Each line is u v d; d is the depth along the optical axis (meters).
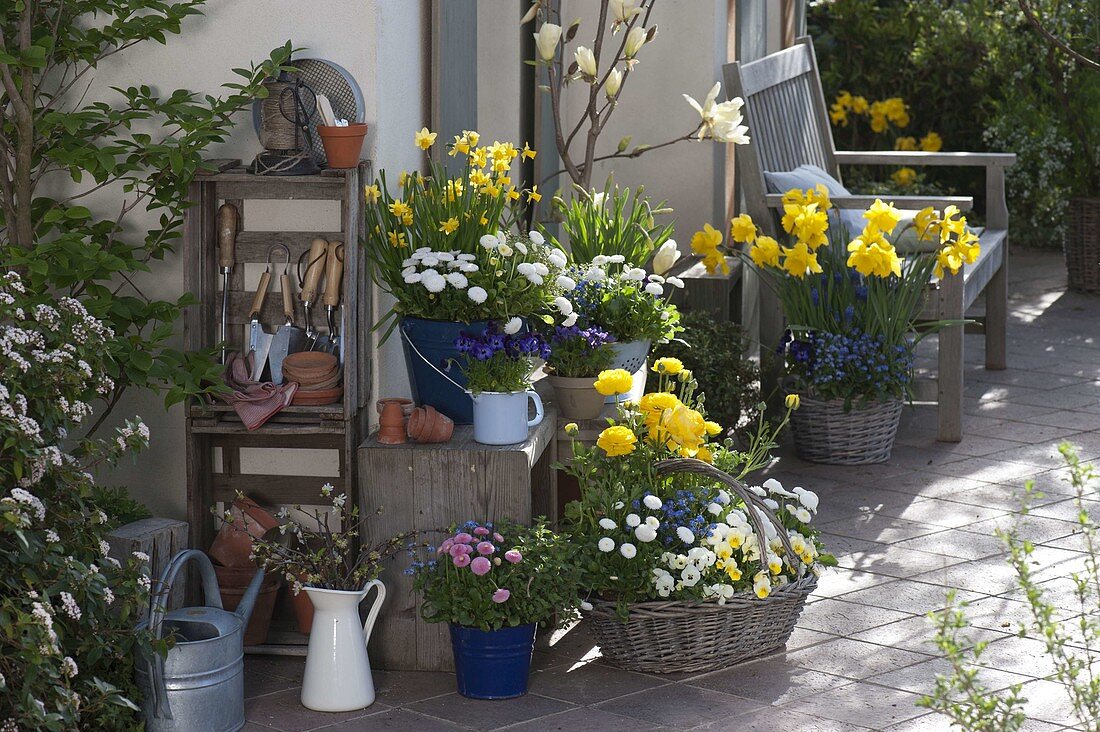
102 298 3.48
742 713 3.18
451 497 3.43
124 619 2.89
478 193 3.75
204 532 3.67
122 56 3.71
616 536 3.39
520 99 4.99
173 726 3.01
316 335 3.63
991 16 10.14
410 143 4.00
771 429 5.63
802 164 6.43
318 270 3.59
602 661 3.54
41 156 3.60
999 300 6.77
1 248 3.49
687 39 5.91
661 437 3.59
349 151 3.43
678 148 5.99
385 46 3.71
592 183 6.09
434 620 3.25
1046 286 8.98
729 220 6.56
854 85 10.73
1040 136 9.59
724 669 3.45
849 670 3.42
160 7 3.52
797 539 3.52
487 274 3.52
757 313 7.19
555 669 3.49
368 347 3.65
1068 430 5.71
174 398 3.39
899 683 3.33
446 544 3.24
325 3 3.60
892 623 3.71
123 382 3.55
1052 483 4.96
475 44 4.82
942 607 3.81
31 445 2.73
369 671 3.30
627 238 4.18
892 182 9.89
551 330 3.77
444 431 3.46
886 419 5.25
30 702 2.59
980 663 3.43
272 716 3.22
